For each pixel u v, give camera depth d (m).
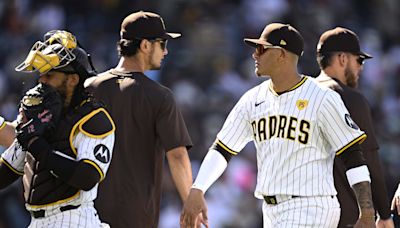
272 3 64.88
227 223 46.56
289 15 65.44
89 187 17.97
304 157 20.47
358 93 23.30
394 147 57.16
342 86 23.38
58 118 18.11
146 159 22.42
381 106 61.97
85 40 61.09
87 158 17.95
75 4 64.12
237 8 65.19
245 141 21.64
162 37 23.03
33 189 18.22
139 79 22.61
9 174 19.20
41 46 18.52
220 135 21.59
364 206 20.33
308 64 61.31
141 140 22.36
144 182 22.34
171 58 60.06
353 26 68.69
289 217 20.31
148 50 22.89
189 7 64.44
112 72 22.81
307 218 20.22
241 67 61.06
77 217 18.22
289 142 20.52
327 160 20.78
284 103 20.69
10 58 58.62
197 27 63.16
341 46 23.89
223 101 56.44
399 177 53.50
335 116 20.41
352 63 24.05
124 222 22.14
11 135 21.67
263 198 20.95
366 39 68.25
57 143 18.11
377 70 64.88
